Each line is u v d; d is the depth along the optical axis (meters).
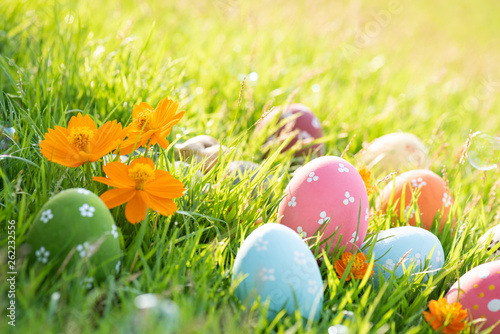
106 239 0.44
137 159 0.47
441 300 0.47
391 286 0.48
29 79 0.60
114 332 0.41
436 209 0.55
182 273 0.46
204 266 0.46
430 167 0.64
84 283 0.43
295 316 0.44
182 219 0.50
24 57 0.66
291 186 0.51
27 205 0.47
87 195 0.44
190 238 0.49
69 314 0.42
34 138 0.53
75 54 0.63
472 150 0.59
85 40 0.71
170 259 0.46
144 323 0.40
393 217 0.55
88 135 0.46
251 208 0.52
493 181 0.67
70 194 0.44
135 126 0.49
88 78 0.64
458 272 0.50
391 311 0.45
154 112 0.49
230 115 0.70
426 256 0.50
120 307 0.44
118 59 0.68
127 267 0.46
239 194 0.52
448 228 0.54
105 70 0.66
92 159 0.46
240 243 0.49
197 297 0.44
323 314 0.45
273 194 0.54
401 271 0.50
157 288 0.44
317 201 0.49
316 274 0.46
